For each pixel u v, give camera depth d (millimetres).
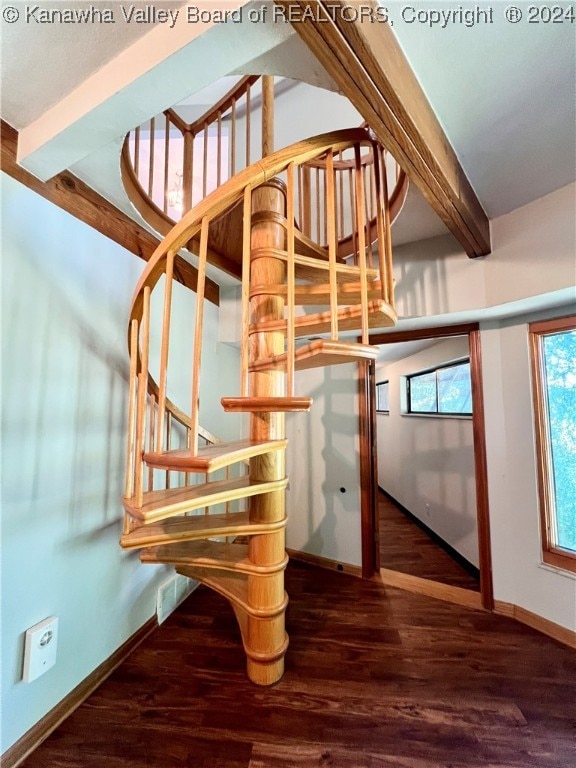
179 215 3258
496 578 2158
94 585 1545
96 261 1611
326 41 771
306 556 2924
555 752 1230
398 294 2229
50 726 1294
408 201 1764
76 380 1491
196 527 1428
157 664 1657
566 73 1061
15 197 1237
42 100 1118
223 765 1173
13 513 1209
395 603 2244
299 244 1678
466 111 1199
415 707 1413
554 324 1995
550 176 1584
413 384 4301
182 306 2287
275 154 1103
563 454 2000
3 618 1166
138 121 1089
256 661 1515
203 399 2570
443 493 3258
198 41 825
